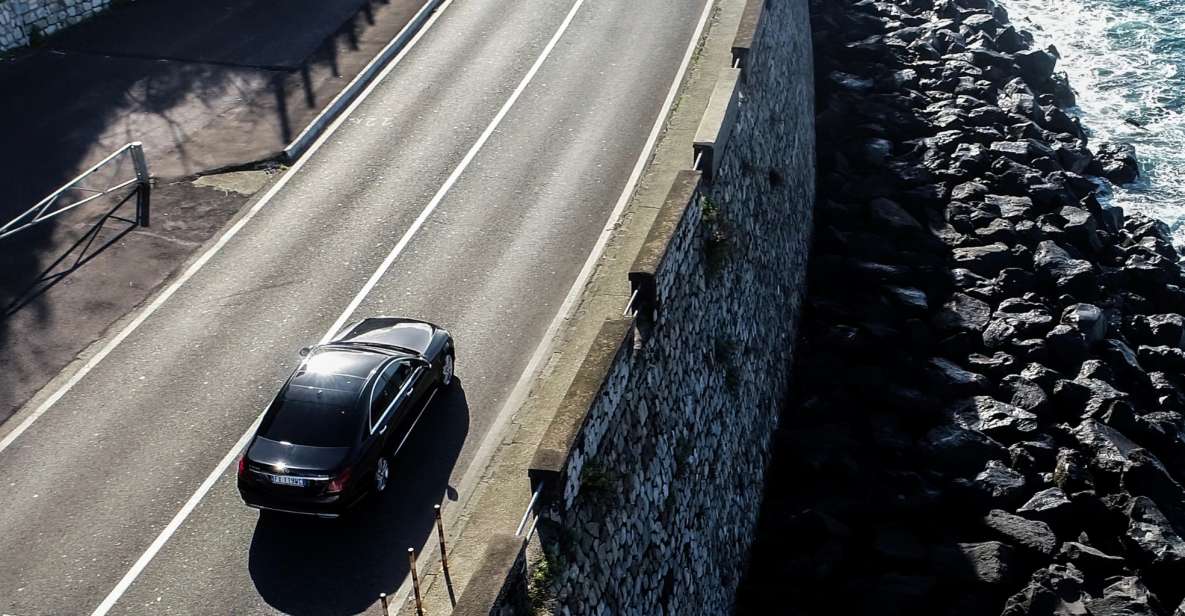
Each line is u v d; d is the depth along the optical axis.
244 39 33.62
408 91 31.31
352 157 28.17
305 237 25.00
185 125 29.20
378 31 34.38
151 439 19.42
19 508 17.94
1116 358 32.28
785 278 31.34
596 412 17.83
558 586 16.17
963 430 28.23
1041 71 49.50
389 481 18.23
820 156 40.81
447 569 16.27
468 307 22.53
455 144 28.59
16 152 27.81
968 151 40.34
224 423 19.80
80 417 19.94
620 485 18.80
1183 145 46.53
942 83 45.78
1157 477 27.50
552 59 32.88
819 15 49.28
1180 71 52.41
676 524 21.08
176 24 34.41
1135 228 39.91
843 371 30.70
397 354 18.98
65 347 21.73
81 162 27.55
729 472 24.53
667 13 35.62
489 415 19.70
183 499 18.12
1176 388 32.38
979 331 32.44
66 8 33.47
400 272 23.70
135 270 23.94
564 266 23.77
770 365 28.81
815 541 25.67
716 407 24.05
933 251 35.94
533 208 25.80
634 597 18.88
